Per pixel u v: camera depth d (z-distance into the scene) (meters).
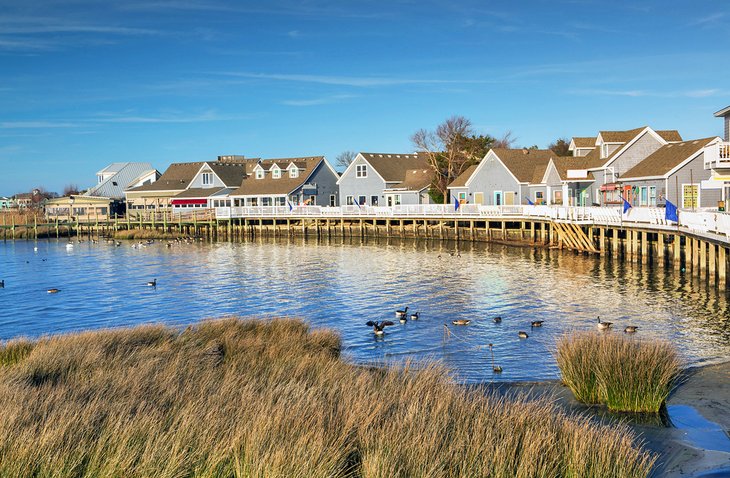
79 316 27.95
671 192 41.19
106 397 11.11
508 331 21.92
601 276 34.00
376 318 25.17
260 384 11.84
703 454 10.41
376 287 33.31
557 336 20.94
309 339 18.11
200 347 16.38
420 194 74.12
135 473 8.39
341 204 80.25
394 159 81.06
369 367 15.30
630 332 20.70
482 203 65.06
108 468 8.38
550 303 26.81
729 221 24.03
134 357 14.77
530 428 9.37
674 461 10.18
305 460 8.33
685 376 14.86
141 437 9.09
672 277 32.25
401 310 25.39
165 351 15.47
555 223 47.88
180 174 96.94
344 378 11.95
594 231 48.91
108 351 15.77
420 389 10.87
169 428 9.46
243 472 8.35
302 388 10.93
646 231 35.81
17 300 32.19
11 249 63.56
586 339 14.11
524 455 8.59
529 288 30.95
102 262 49.75
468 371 17.00
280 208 74.31
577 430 9.33
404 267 41.53
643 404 12.30
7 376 12.74
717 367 15.82
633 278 32.69
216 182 89.25
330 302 29.36
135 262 49.38
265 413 9.52
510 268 39.12
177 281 38.03
